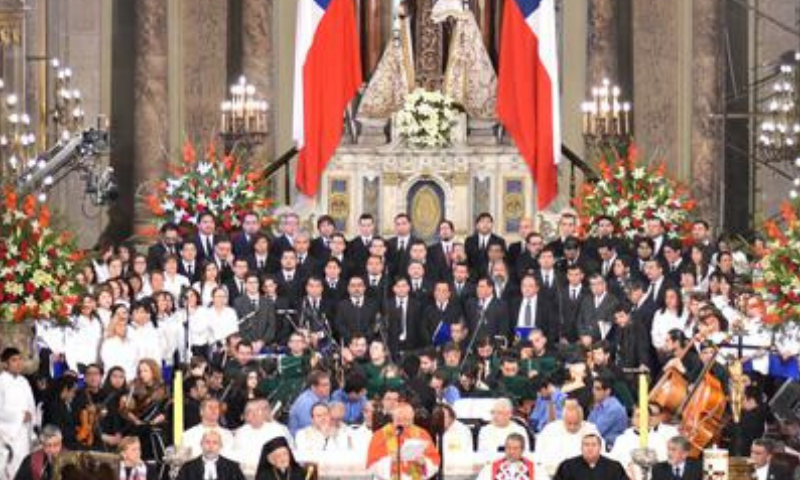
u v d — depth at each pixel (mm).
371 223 35625
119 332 31469
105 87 42594
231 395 30234
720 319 31609
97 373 29797
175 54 42000
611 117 40125
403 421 26375
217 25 42125
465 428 28062
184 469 26297
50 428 26391
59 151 38000
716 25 42156
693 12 42156
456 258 34969
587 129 40125
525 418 30172
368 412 28625
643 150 42312
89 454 26328
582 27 43125
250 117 40000
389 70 39906
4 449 29125
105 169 39281
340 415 28172
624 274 34500
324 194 39031
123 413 29531
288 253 34625
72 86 42594
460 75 39750
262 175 39500
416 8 40062
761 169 43406
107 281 33062
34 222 30625
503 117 39156
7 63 40500
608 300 33625
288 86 42906
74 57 42594
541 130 39062
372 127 39656
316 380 29109
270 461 25781
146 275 35125
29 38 41000
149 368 29891
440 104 38875
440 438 27172
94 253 35312
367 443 28156
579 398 29734
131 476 26531
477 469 27625
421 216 38938
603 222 36062
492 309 33562
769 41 43625
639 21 42469
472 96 39719
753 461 27125
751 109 43500
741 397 29672
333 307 33906
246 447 27797
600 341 32125
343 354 31094
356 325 33594
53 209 37344
